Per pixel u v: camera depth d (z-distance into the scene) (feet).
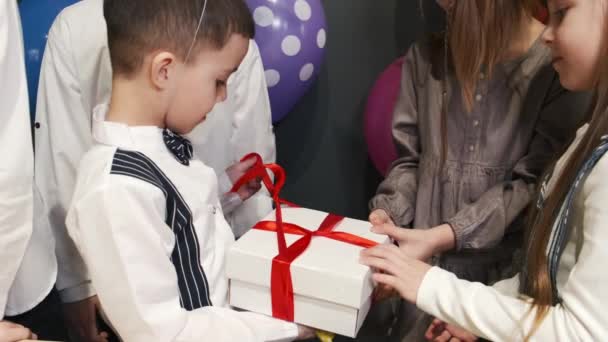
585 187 2.30
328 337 2.69
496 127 3.57
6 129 2.37
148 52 2.46
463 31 3.38
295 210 3.23
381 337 4.34
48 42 3.33
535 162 3.50
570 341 2.16
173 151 2.75
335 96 5.65
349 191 5.98
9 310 2.79
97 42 3.24
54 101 3.28
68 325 3.54
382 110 4.74
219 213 3.08
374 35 5.41
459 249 3.50
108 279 2.36
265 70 4.57
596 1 2.35
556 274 2.49
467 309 2.49
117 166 2.42
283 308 2.66
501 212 3.44
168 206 2.56
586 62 2.44
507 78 3.50
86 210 2.36
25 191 2.43
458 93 3.65
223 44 2.55
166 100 2.57
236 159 3.98
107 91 3.31
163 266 2.44
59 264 3.35
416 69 3.94
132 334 2.41
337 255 2.67
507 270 3.68
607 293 2.07
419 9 5.23
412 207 3.87
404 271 2.66
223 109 3.66
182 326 2.44
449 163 3.68
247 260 2.64
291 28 4.50
